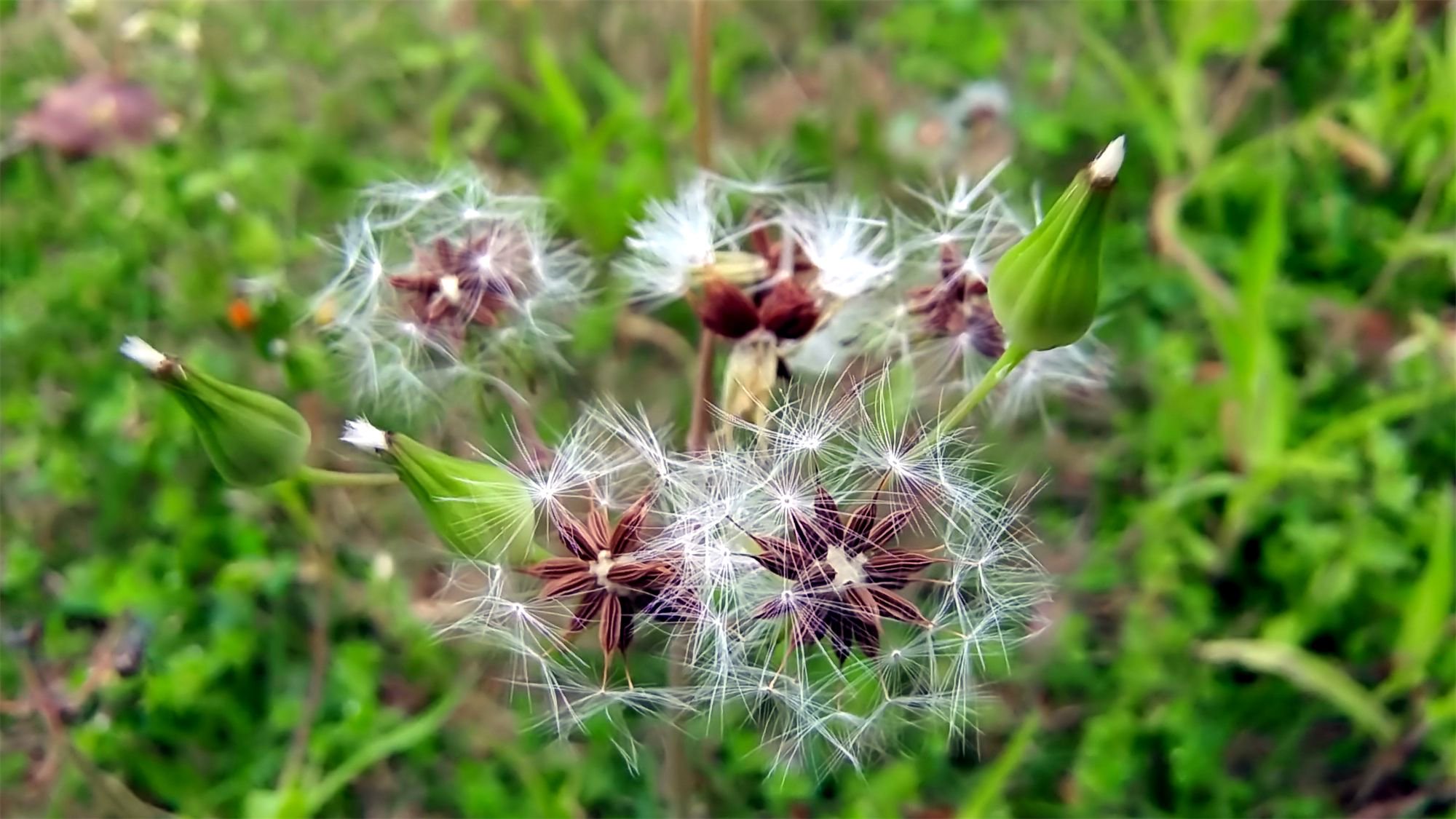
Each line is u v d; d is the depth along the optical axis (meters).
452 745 0.07
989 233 0.05
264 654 0.07
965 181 0.05
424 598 0.07
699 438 0.05
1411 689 0.07
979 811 0.06
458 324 0.05
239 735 0.07
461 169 0.06
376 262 0.05
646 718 0.06
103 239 0.08
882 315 0.05
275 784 0.07
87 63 0.09
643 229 0.05
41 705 0.07
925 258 0.05
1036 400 0.07
